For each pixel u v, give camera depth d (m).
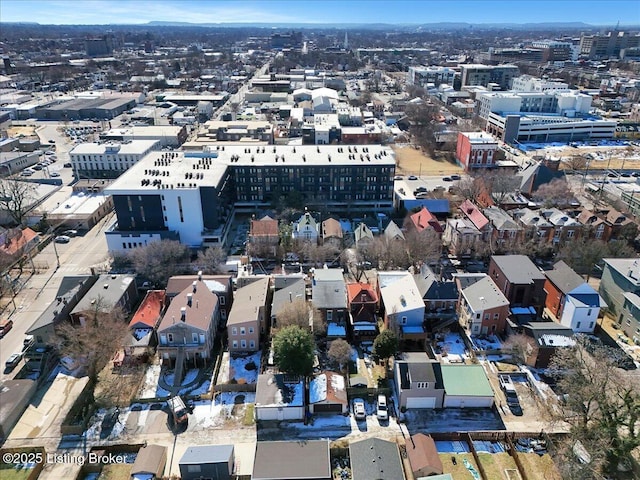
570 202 141.62
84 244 128.88
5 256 111.75
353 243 124.38
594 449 61.59
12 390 73.69
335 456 65.00
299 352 72.94
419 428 69.94
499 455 65.25
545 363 81.38
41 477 61.91
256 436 68.62
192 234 123.12
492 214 126.19
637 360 82.94
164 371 81.00
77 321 88.25
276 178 144.50
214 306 88.69
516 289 93.12
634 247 119.94
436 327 90.31
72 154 174.38
